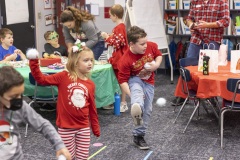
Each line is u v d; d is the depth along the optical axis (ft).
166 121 14.96
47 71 13.62
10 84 5.41
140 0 21.93
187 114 15.89
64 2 25.13
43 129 6.03
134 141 12.23
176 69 24.67
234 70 13.66
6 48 15.88
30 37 23.32
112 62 15.31
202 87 12.84
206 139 12.89
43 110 16.29
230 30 22.72
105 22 23.99
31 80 12.82
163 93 19.72
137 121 10.70
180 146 12.27
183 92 14.08
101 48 16.43
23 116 5.90
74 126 9.06
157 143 12.57
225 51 15.12
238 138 12.95
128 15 21.54
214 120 15.03
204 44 16.48
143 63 11.13
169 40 25.02
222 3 15.92
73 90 9.00
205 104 16.25
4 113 5.74
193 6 16.85
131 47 10.98
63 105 9.05
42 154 11.71
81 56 9.02
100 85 14.42
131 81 11.28
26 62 15.11
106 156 11.49
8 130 5.80
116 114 15.90
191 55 16.93
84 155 9.30
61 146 6.01
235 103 12.33
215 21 16.19
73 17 15.43
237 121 14.88
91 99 9.23
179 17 24.02
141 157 11.41
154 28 22.53
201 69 13.88
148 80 11.55
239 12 23.13
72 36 16.05
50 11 25.23
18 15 22.13
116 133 13.56
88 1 24.16
